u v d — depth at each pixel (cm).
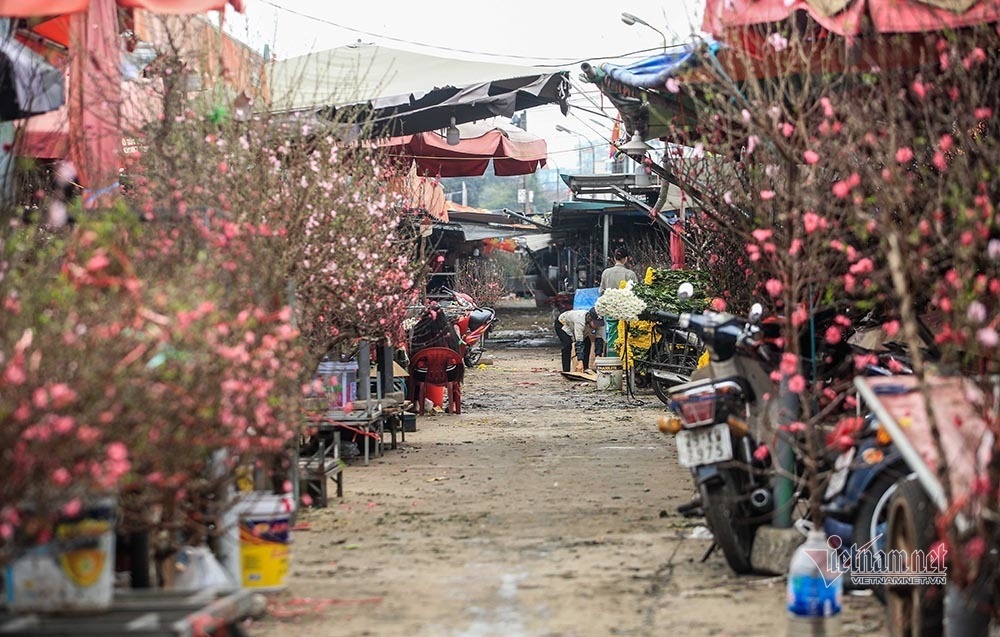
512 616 938
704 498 1070
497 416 2697
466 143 2609
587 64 1648
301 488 1466
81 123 1305
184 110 1510
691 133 1648
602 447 2100
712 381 1068
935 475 703
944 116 1166
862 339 1409
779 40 1184
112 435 698
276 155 1634
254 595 934
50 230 1190
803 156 1195
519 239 8625
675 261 2984
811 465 974
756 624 909
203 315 776
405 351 2748
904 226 1034
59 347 702
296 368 1065
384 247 1875
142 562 848
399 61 2361
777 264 1191
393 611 953
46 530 679
